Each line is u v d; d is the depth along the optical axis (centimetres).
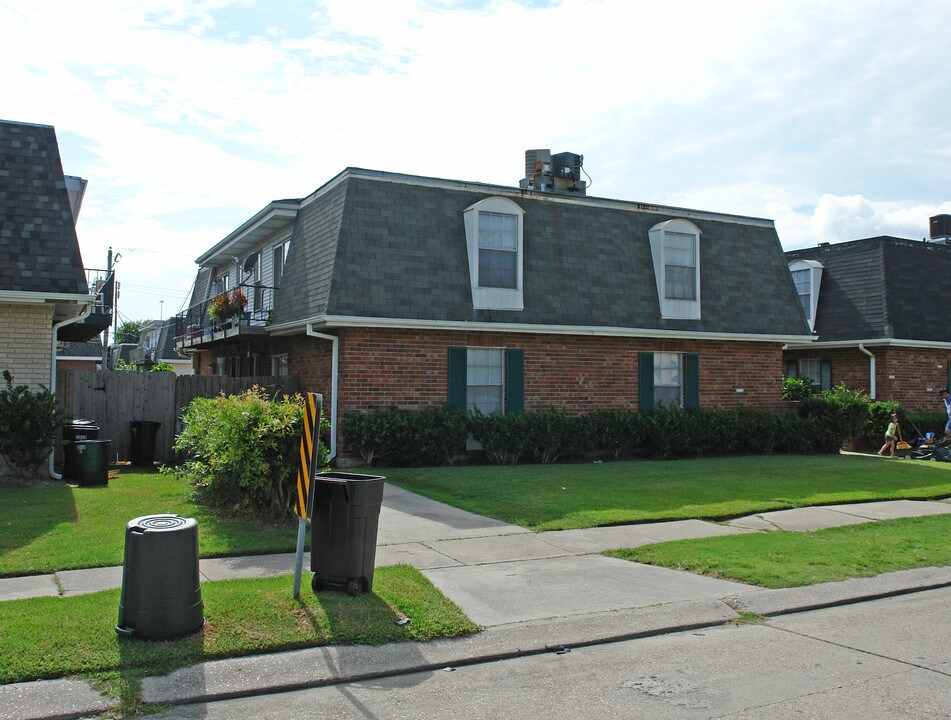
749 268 2050
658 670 559
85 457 1243
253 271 2177
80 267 1316
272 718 471
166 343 4216
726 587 768
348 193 1617
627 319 1820
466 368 1677
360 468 1535
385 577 735
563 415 1700
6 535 880
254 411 974
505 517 1080
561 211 1839
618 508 1140
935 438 2195
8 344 1295
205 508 1052
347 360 1572
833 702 498
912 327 2366
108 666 516
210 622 591
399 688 523
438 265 1650
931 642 627
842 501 1269
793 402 2088
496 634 617
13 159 1357
